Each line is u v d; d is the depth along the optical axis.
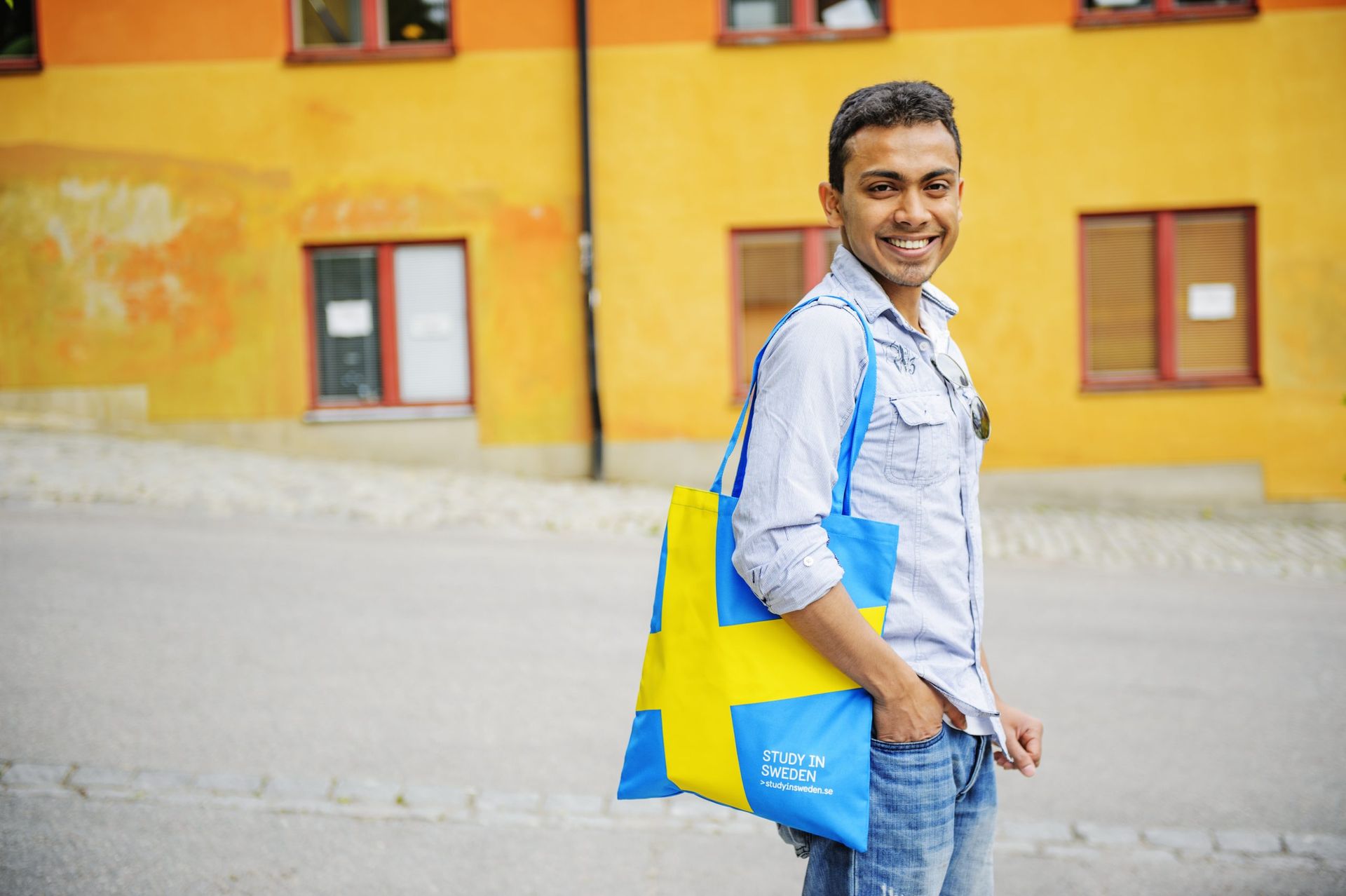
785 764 1.97
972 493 2.12
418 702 5.37
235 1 11.96
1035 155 11.88
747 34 11.89
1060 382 12.00
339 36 12.09
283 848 3.94
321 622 6.51
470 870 3.86
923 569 2.03
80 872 3.69
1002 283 11.97
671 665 2.05
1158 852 4.25
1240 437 11.95
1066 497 12.07
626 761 2.10
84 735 4.77
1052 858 4.19
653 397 12.14
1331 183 11.78
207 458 11.48
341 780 4.50
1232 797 4.75
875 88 2.07
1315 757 5.18
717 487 2.15
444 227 12.11
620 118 11.97
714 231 12.03
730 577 2.03
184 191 12.10
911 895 2.02
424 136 12.04
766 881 3.88
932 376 2.07
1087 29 11.78
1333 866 4.16
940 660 2.04
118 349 12.18
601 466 12.16
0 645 5.80
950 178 2.05
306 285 12.23
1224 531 11.02
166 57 12.01
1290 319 11.88
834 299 2.00
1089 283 12.06
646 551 8.77
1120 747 5.27
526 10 11.94
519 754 4.85
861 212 2.04
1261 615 7.67
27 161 12.06
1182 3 11.83
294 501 9.83
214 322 12.17
